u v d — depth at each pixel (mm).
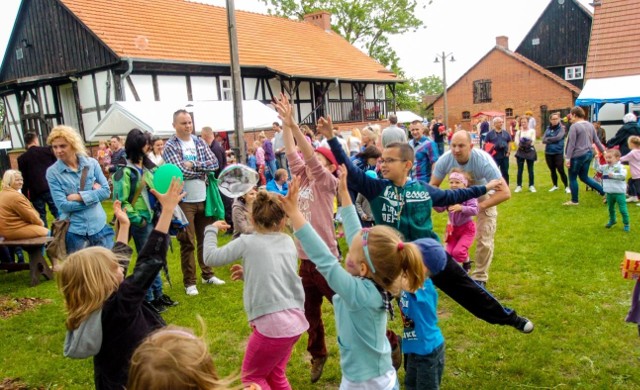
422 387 2670
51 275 6828
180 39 18172
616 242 6480
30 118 19078
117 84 15484
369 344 2355
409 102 46031
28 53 18859
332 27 36750
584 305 4551
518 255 6230
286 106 3578
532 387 3340
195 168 5309
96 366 2291
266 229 2938
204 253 3049
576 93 36500
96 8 17203
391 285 2330
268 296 2828
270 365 2885
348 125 24812
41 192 8250
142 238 4977
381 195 3246
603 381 3326
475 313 3367
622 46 20516
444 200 3361
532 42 40062
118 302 2207
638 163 8898
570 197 9859
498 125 10891
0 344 4578
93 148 16734
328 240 3637
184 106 13164
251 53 20531
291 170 3844
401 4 36969
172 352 1439
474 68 40438
